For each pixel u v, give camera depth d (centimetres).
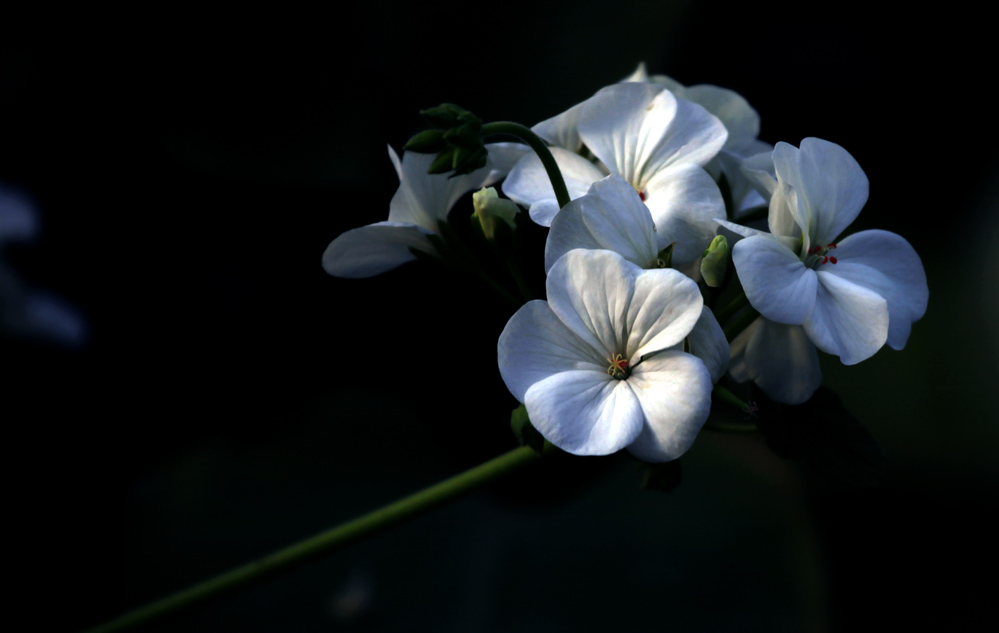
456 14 100
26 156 94
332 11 100
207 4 98
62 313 93
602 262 59
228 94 99
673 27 97
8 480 88
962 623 89
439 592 86
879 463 62
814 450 62
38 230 93
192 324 100
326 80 100
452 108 60
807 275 60
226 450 97
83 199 95
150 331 98
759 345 62
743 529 90
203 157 98
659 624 83
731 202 63
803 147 60
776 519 91
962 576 92
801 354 62
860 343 60
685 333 58
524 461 64
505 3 100
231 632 82
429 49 100
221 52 99
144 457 95
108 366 96
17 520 86
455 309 100
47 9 95
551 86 98
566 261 59
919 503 96
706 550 89
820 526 97
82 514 89
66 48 96
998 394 98
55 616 84
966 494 96
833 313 60
